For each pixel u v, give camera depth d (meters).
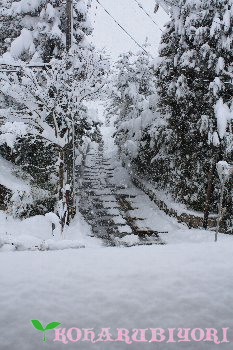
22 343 2.66
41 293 3.63
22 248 7.55
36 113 12.82
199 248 5.95
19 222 12.95
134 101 24.61
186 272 4.33
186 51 14.02
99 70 13.35
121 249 6.03
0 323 2.97
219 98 13.21
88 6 16.72
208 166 14.72
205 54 13.09
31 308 3.27
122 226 15.17
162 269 4.47
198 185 15.27
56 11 15.41
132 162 24.48
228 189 14.14
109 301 3.45
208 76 13.60
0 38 17.33
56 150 14.18
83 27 16.88
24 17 15.73
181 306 3.36
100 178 23.77
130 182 23.44
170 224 15.48
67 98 13.15
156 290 3.73
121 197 19.92
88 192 20.47
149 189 20.05
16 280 4.03
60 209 12.03
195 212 15.24
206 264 4.71
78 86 12.78
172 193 17.53
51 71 12.46
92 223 15.49
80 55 13.16
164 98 15.93
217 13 12.93
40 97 12.34
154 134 18.02
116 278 4.11
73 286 3.84
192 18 13.53
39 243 7.66
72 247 7.61
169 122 16.06
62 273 4.30
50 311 3.22
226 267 4.56
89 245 11.73
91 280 4.04
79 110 13.88
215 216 14.78
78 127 15.80
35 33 15.38
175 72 14.89
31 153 15.63
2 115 12.59
